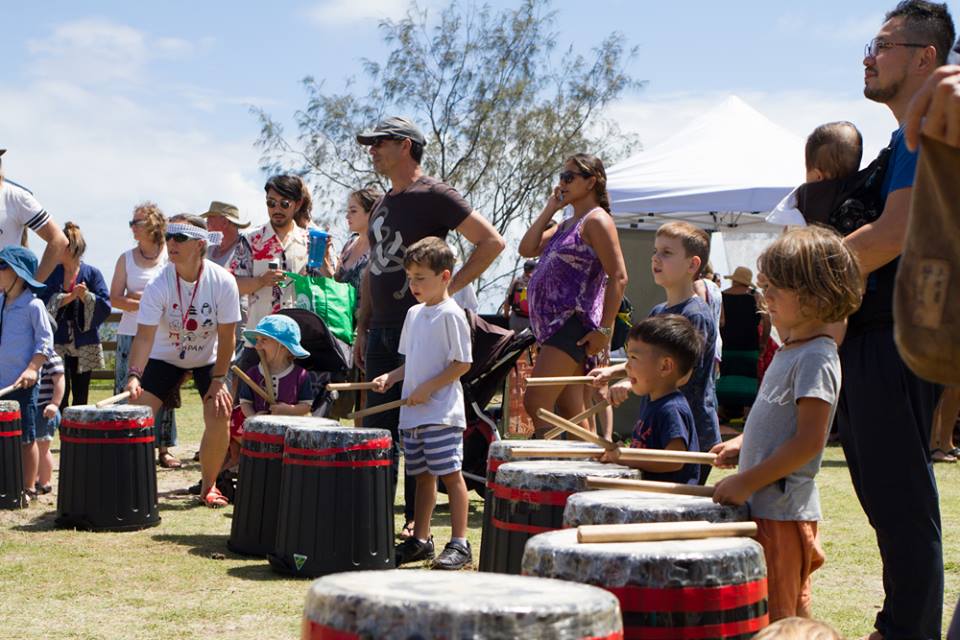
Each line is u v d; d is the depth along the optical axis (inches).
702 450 171.2
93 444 235.3
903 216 131.9
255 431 214.1
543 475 136.9
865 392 137.2
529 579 85.0
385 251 227.3
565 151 970.7
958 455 387.9
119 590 181.9
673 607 97.9
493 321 287.7
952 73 74.9
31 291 274.2
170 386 269.4
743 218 508.4
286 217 304.3
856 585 193.2
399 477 330.3
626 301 402.6
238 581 189.9
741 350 460.1
